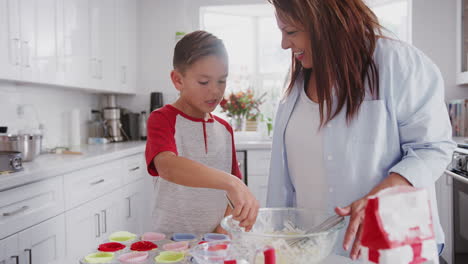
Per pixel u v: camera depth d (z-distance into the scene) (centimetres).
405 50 94
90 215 232
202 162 115
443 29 343
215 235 87
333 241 67
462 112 325
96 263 72
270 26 428
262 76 429
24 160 206
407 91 92
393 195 50
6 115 252
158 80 396
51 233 193
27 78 221
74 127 288
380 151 96
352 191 99
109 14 328
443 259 283
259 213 84
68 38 264
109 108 358
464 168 233
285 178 117
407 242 49
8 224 163
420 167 82
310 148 106
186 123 112
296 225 83
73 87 280
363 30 93
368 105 96
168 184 111
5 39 203
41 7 234
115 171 268
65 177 205
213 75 97
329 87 93
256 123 411
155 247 80
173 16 393
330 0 90
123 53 357
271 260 58
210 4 389
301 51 99
